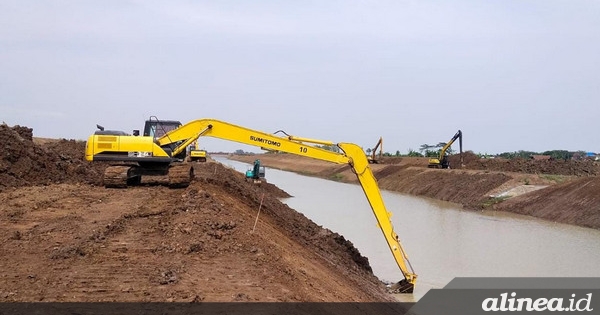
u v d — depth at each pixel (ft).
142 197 55.21
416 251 82.12
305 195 184.34
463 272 67.46
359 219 117.19
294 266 36.83
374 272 67.87
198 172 104.83
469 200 165.17
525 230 106.32
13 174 66.28
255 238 38.99
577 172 220.64
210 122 61.26
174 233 36.19
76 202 51.83
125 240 35.04
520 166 233.14
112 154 62.39
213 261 31.55
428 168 245.04
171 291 25.36
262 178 170.30
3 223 40.27
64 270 28.14
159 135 77.77
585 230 106.73
